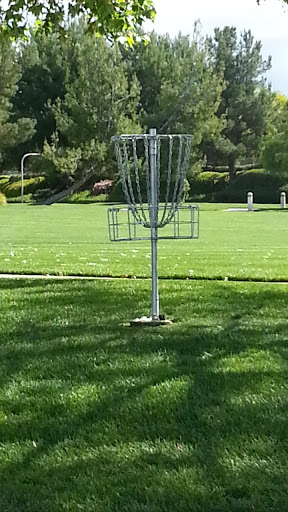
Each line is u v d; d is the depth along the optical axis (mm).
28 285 8383
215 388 4016
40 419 3564
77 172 44469
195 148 43375
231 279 9266
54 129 48062
